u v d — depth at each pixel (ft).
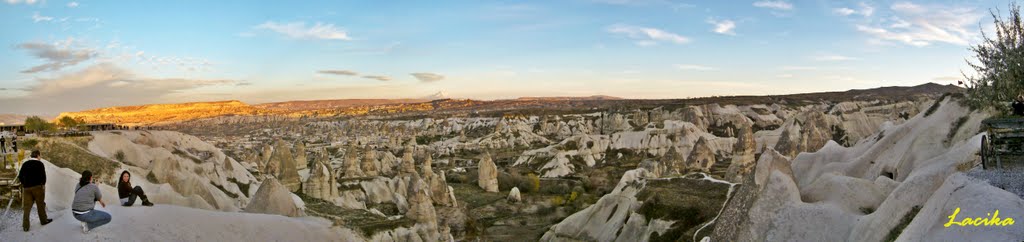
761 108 520.01
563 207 236.02
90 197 59.72
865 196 73.31
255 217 79.77
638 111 506.89
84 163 131.03
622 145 371.15
